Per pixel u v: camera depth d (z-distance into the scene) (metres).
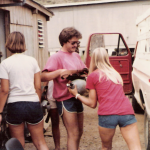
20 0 4.54
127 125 2.44
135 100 5.36
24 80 2.45
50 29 13.64
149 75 3.35
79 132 2.99
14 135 2.53
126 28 12.89
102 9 12.98
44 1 17.09
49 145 3.86
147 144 3.38
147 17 3.99
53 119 3.34
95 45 6.34
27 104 2.43
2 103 2.41
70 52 2.84
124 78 6.24
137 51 5.08
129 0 12.60
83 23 13.25
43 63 6.95
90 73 2.67
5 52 4.72
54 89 2.84
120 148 3.77
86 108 6.17
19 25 5.21
